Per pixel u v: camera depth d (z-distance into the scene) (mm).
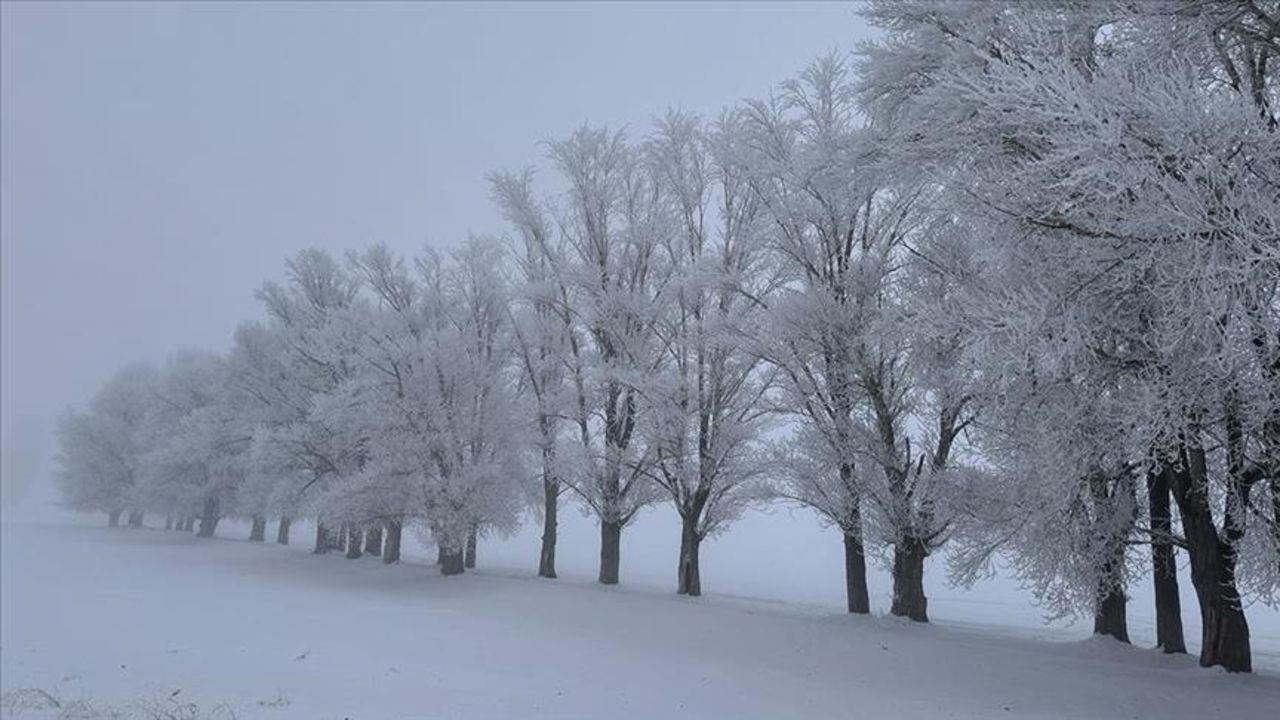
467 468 24938
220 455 40688
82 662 12500
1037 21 10305
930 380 14781
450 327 27203
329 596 22219
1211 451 10617
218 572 29141
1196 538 11711
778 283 19469
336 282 34188
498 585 22734
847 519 16969
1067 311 9078
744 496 20219
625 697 10070
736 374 20859
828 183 14789
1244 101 7918
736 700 10008
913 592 16688
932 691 10672
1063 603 13648
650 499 23766
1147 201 8008
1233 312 7922
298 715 8703
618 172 24625
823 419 16859
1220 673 11273
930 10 11516
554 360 25000
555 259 24891
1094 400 10062
